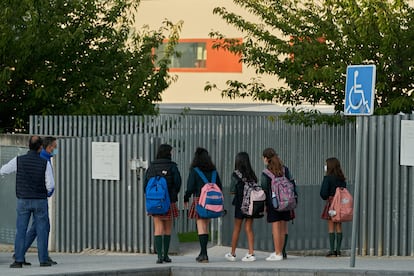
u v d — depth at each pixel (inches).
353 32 1159.0
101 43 1311.5
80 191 1019.9
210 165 818.2
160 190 803.4
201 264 807.1
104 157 999.6
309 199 1079.6
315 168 1242.6
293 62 1184.8
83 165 1018.1
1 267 795.4
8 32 1179.3
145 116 1160.2
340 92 1189.7
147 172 815.1
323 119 1201.4
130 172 986.7
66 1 1274.6
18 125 1305.4
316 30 1211.2
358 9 1126.4
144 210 979.3
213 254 935.7
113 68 1312.7
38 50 1224.2
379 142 913.5
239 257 897.5
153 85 1323.8
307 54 1179.3
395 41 1115.9
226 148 1161.4
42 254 796.6
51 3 1258.6
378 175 913.5
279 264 798.5
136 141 982.4
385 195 912.9
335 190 914.1
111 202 1000.9
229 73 2143.2
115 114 1242.6
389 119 909.8
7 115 1300.4
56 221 1030.4
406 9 1160.2
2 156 1056.8
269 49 1224.2
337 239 932.0
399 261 834.2
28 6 1187.9
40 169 784.3
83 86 1284.4
